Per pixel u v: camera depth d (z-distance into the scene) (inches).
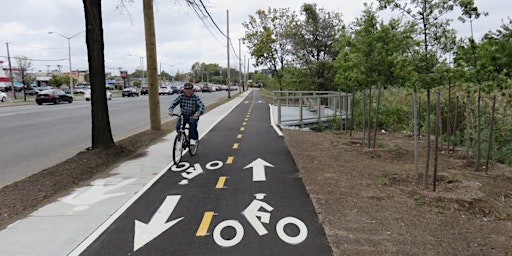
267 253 149.6
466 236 170.1
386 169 311.0
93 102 347.3
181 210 200.2
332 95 657.6
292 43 1344.7
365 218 186.1
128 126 668.7
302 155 344.5
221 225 178.4
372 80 374.9
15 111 1004.6
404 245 156.3
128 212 199.0
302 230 170.7
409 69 251.0
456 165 353.4
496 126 426.6
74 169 283.7
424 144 480.4
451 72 239.8
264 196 220.5
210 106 1114.7
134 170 294.5
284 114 748.6
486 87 295.1
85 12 347.3
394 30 352.5
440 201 221.8
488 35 278.5
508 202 236.2
